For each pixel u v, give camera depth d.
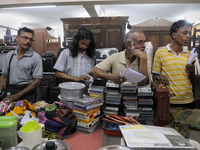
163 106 1.12
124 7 4.43
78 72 1.74
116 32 3.74
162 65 1.59
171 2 2.36
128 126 0.98
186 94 1.51
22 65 1.82
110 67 1.45
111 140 0.98
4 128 0.79
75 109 1.13
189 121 1.14
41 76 1.89
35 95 1.94
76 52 1.70
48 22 6.57
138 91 1.16
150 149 0.74
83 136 1.08
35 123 0.87
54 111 1.12
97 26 3.74
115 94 1.19
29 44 1.80
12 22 6.30
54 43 4.58
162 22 3.70
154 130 0.94
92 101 1.10
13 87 1.85
